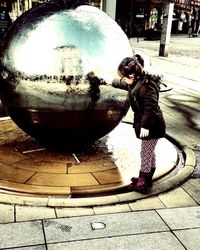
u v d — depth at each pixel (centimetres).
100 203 389
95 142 575
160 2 4197
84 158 511
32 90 440
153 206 396
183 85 1194
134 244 325
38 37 433
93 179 448
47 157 509
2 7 1562
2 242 318
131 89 398
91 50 434
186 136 662
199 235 345
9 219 354
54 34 430
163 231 348
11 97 466
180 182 454
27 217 360
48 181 436
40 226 345
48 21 439
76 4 467
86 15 454
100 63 438
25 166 477
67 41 428
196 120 775
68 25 436
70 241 324
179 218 374
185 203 407
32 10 470
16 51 445
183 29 5294
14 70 447
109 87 449
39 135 491
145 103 376
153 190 427
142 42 3353
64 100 440
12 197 393
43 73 430
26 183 429
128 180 449
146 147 406
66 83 432
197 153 578
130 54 473
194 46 3178
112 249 316
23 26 451
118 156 525
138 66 386
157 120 391
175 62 1872
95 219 362
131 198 404
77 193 411
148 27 4319
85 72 433
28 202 383
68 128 466
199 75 1452
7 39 471
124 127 667
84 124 466
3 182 427
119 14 4081
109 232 341
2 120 680
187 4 5078
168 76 1373
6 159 496
